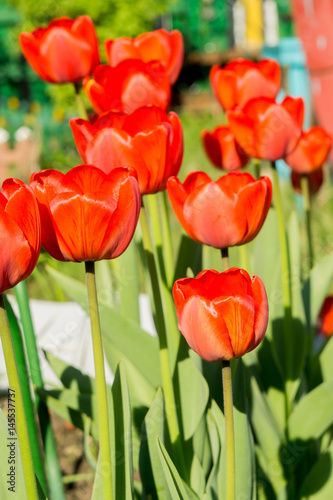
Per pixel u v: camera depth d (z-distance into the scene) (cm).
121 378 113
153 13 638
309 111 399
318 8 269
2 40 802
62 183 104
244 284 106
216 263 134
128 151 113
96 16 607
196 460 123
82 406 124
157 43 131
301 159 142
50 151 429
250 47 738
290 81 401
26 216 100
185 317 106
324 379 141
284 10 735
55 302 230
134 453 127
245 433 120
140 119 115
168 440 120
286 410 136
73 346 188
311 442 135
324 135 141
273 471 130
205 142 139
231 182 116
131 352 130
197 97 823
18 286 123
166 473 111
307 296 143
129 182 104
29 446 104
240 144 130
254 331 106
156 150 113
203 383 121
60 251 105
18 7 569
